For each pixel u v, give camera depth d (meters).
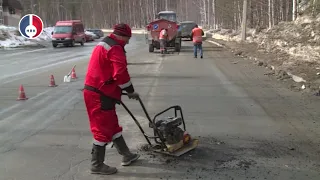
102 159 4.02
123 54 3.81
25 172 4.14
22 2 73.81
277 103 7.35
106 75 3.81
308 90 8.44
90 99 3.86
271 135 5.30
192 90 8.90
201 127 5.77
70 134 5.54
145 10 77.88
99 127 3.93
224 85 9.55
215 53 19.48
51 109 7.21
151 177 3.94
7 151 4.82
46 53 23.06
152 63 15.07
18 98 8.16
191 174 3.99
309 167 4.15
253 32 26.05
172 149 4.41
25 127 5.95
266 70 12.23
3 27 33.28
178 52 20.70
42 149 4.89
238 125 5.84
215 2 46.00
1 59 18.98
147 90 8.95
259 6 30.31
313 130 5.50
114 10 87.00
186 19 77.44
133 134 5.45
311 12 17.48
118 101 4.01
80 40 31.69
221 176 3.93
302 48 14.10
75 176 4.01
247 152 4.63
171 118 4.58
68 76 10.71
